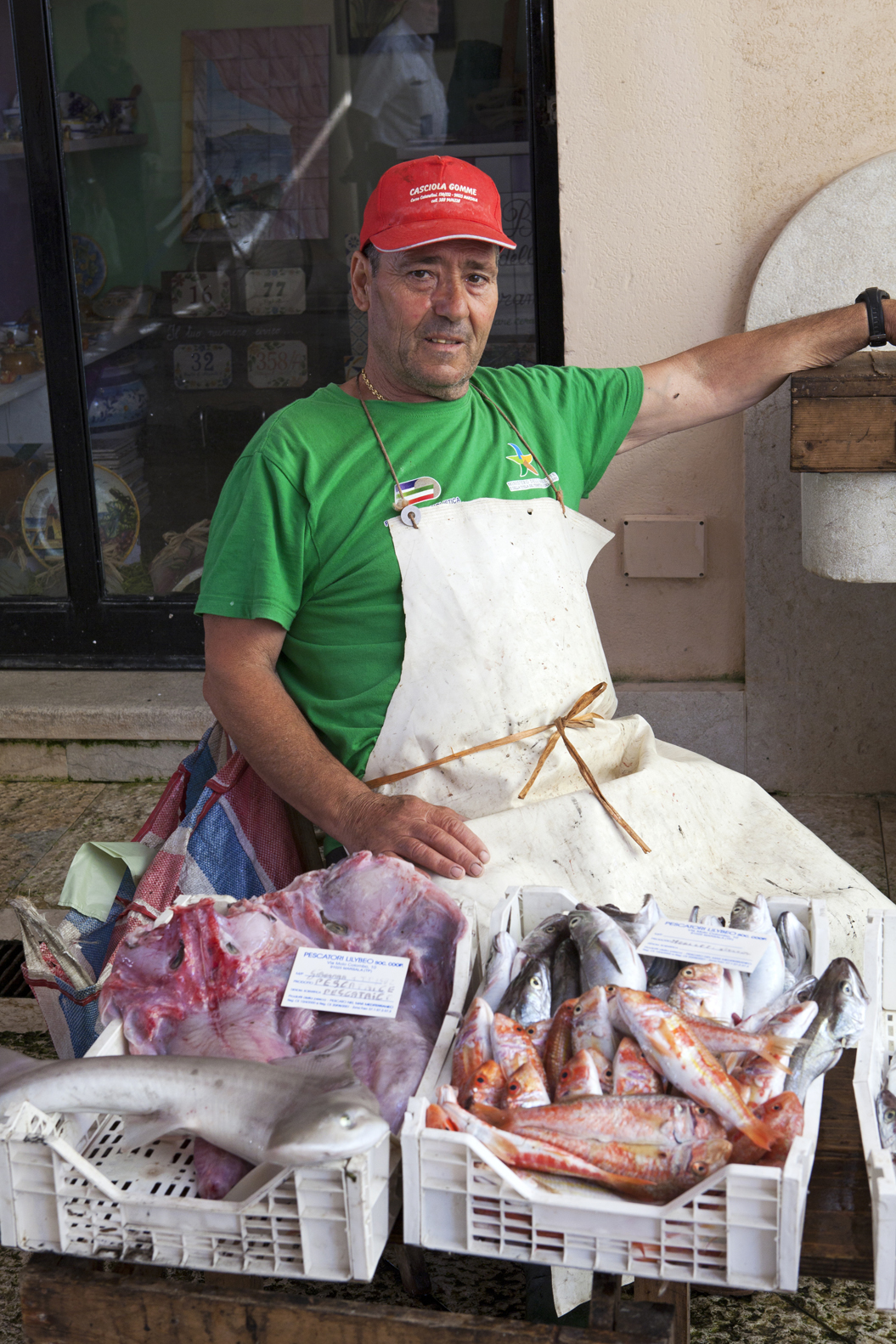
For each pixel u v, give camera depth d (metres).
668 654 3.54
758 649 3.43
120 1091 1.30
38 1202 1.29
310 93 3.66
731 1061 1.31
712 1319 1.88
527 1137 1.23
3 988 2.87
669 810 2.10
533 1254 1.22
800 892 2.04
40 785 3.85
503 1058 1.36
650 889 2.01
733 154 3.11
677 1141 1.21
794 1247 1.14
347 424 2.17
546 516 2.20
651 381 2.45
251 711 2.08
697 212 3.16
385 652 2.12
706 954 1.52
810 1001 1.40
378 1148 1.25
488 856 1.93
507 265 3.65
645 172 3.15
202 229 3.81
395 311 2.11
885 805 3.43
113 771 3.83
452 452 2.18
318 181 3.74
